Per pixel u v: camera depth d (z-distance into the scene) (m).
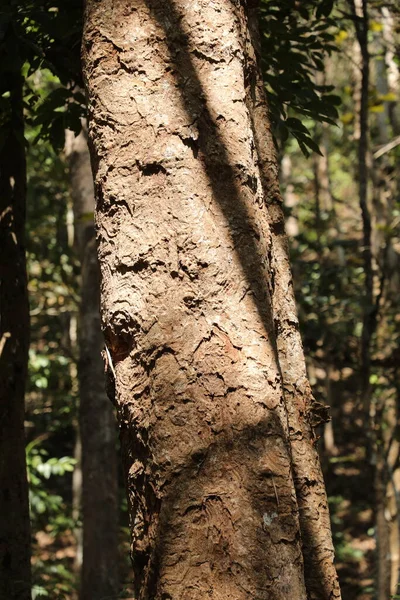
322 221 11.49
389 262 7.41
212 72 1.86
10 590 3.61
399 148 9.27
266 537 1.58
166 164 1.78
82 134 7.51
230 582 1.56
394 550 7.15
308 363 11.59
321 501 2.28
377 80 8.77
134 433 1.72
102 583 7.16
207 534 1.59
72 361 11.41
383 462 6.35
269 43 4.10
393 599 3.04
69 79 3.72
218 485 1.60
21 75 3.78
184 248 1.73
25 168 3.96
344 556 11.21
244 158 1.83
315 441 2.34
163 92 1.83
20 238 3.88
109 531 7.28
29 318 3.91
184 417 1.64
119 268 1.78
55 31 3.17
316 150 3.83
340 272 7.84
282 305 2.34
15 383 3.77
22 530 3.72
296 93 3.86
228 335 1.69
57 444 15.93
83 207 7.53
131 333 1.75
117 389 1.77
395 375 7.27
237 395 1.66
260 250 1.79
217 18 1.89
